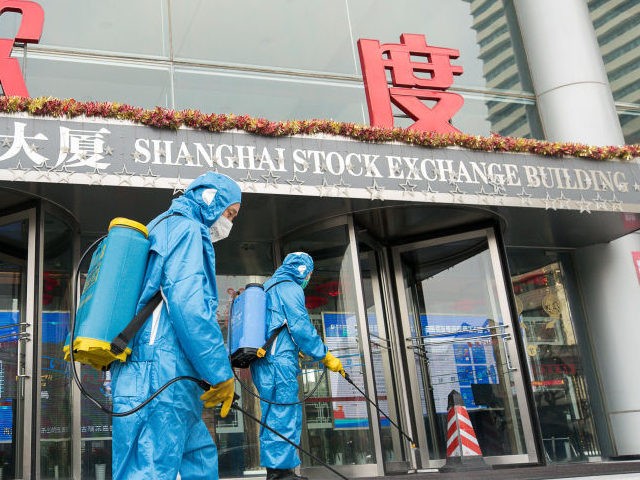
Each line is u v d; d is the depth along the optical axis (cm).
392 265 777
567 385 844
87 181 536
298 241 725
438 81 768
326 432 661
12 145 521
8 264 585
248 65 784
